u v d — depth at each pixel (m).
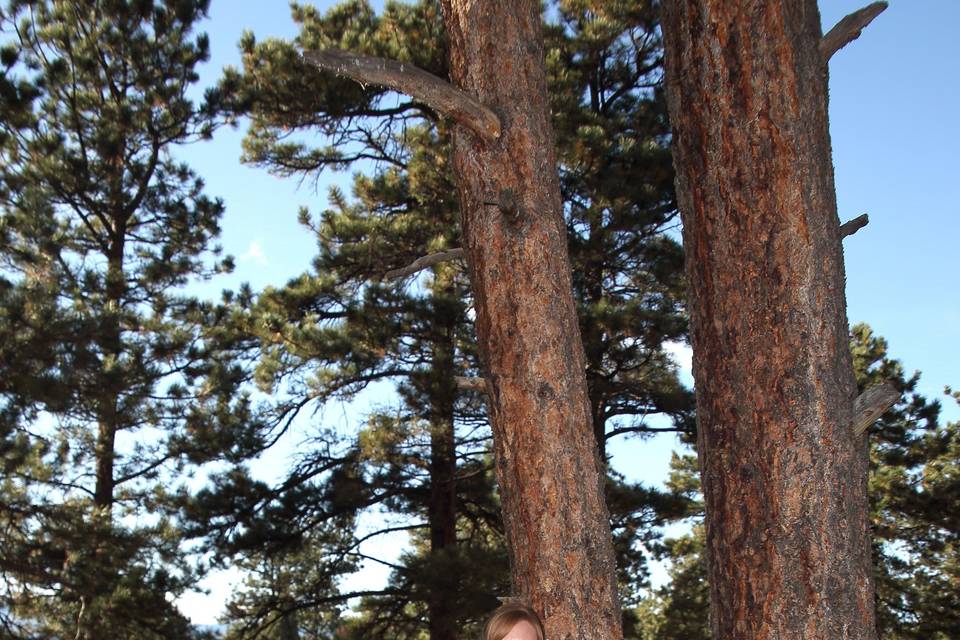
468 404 15.55
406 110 18.14
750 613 4.29
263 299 16.78
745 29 4.48
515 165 4.98
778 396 4.34
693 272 4.66
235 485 16.20
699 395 4.62
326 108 17.55
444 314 15.44
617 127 16.53
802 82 4.46
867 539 4.32
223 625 17.36
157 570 14.55
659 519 16.61
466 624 15.57
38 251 16.70
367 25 17.39
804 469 4.27
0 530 14.25
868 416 4.37
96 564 14.07
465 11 5.18
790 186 4.40
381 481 16.66
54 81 19.03
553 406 4.75
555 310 4.86
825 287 4.39
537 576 4.62
